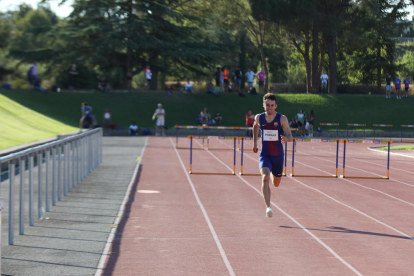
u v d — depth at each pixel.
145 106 73.88
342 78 107.69
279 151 14.49
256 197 19.34
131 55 82.19
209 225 14.16
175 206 17.12
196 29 86.06
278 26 78.81
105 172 26.25
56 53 80.75
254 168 29.70
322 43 87.88
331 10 77.38
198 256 10.95
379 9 77.00
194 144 49.84
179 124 70.50
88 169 25.52
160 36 82.31
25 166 13.44
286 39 90.12
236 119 73.31
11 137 34.38
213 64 85.00
